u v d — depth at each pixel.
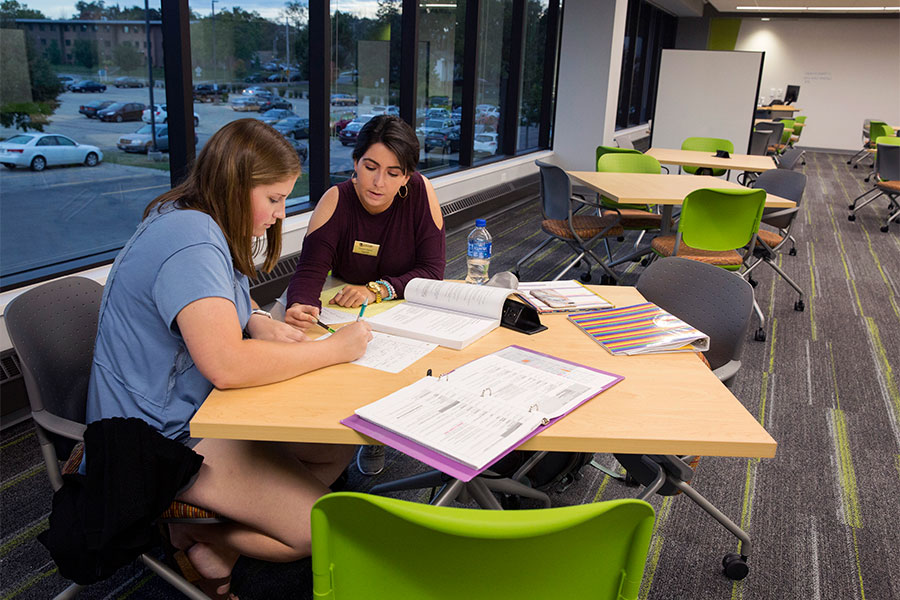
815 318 4.14
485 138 7.30
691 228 3.66
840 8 12.75
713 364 1.97
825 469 2.48
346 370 1.43
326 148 4.45
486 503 1.61
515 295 1.82
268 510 1.37
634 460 1.74
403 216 2.07
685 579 1.89
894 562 1.99
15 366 2.54
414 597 0.89
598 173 4.86
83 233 3.02
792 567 1.95
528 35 7.73
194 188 1.40
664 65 7.38
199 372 1.38
